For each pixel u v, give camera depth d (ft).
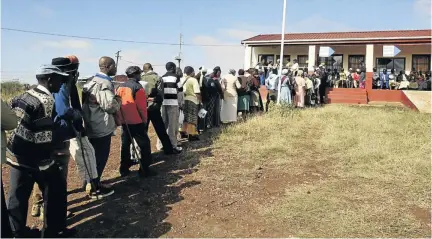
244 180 19.30
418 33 68.23
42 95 11.88
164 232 13.60
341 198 16.83
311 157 23.91
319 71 63.36
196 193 17.44
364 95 63.31
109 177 19.86
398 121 38.09
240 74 38.68
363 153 24.18
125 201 16.44
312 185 18.60
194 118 28.07
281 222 14.44
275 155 24.27
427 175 19.88
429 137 29.22
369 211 15.42
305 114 41.57
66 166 13.17
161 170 21.02
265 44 76.54
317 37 73.92
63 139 12.92
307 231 13.69
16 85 54.34
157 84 22.68
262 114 40.32
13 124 10.92
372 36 69.46
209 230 13.79
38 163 12.05
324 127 34.19
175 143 24.70
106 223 14.26
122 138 19.67
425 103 56.39
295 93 51.19
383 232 13.64
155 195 17.17
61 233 12.99
